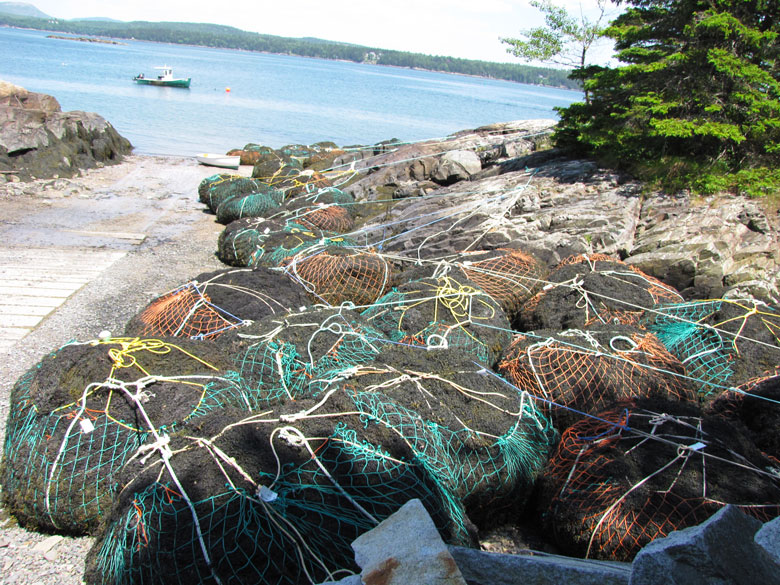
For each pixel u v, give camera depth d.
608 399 4.47
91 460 3.85
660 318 5.87
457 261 7.43
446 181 13.04
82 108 32.72
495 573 2.36
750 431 4.44
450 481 3.65
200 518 3.05
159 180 16.67
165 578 2.93
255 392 4.51
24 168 15.41
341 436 3.49
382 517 3.14
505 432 4.12
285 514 3.05
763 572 1.90
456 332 5.50
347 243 8.89
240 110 38.03
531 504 4.20
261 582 2.91
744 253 7.72
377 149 17.56
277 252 8.49
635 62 10.99
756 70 9.03
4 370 5.93
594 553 3.43
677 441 3.72
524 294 6.72
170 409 4.01
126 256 9.88
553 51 16.28
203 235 11.49
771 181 8.71
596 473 3.72
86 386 4.08
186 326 5.79
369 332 5.33
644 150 10.05
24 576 3.58
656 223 8.57
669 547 1.89
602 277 6.39
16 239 10.39
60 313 7.40
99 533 3.51
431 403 4.10
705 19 9.41
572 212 8.88
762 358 4.96
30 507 3.88
